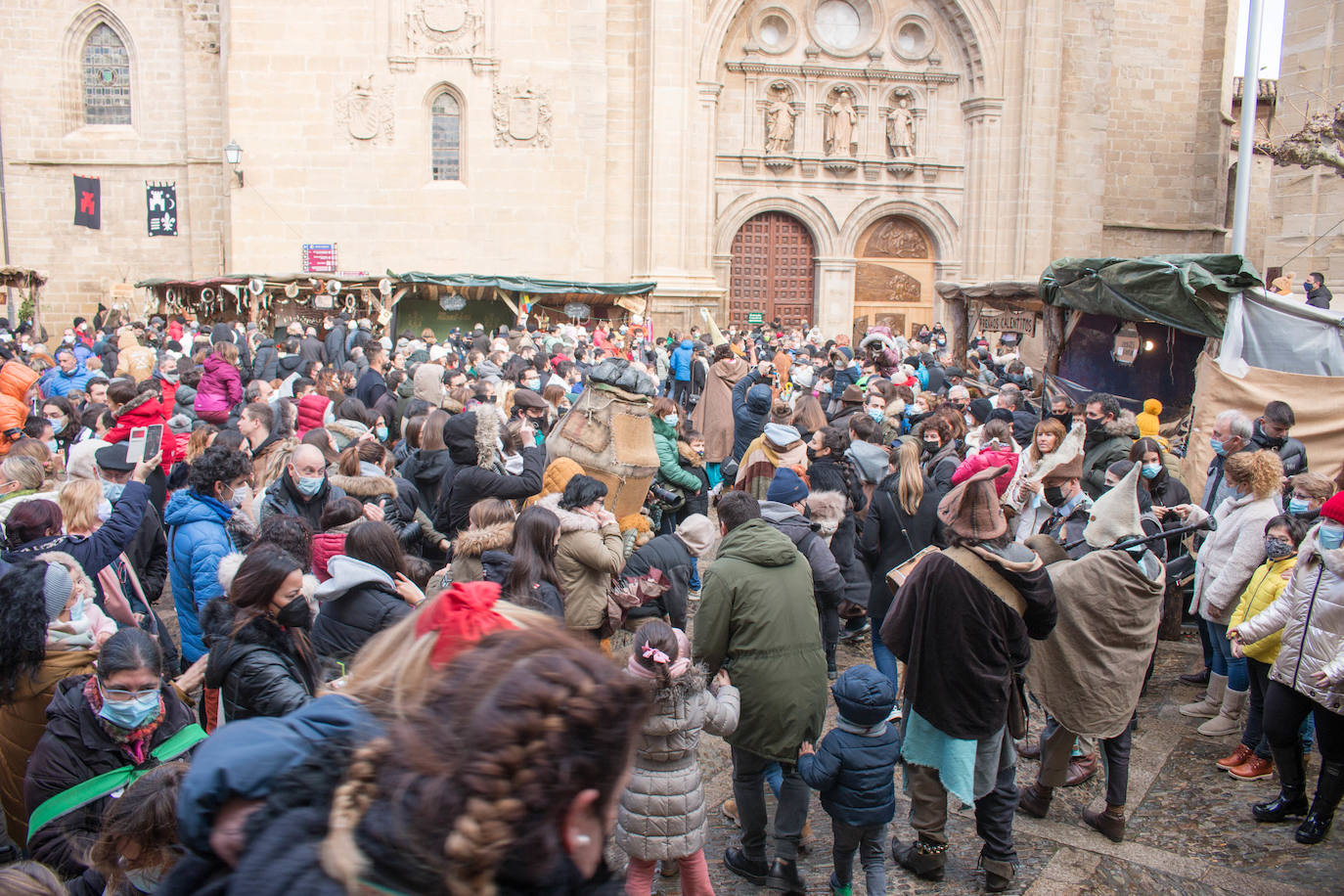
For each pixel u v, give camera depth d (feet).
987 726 17.12
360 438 27.37
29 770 13.34
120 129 103.19
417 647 6.18
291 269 91.20
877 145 111.24
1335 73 69.36
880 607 25.59
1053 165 109.81
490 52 92.43
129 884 11.05
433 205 92.53
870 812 16.63
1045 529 26.35
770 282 112.37
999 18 108.78
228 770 5.85
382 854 5.16
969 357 65.46
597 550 20.77
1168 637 31.32
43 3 100.73
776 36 108.78
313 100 90.63
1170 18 120.16
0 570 17.26
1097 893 17.99
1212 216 121.90
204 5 100.78
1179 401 40.45
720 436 46.14
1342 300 68.28
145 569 24.36
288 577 13.75
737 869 18.33
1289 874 18.63
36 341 71.20
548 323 88.48
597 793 5.36
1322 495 22.25
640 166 99.81
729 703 16.38
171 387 42.98
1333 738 19.16
